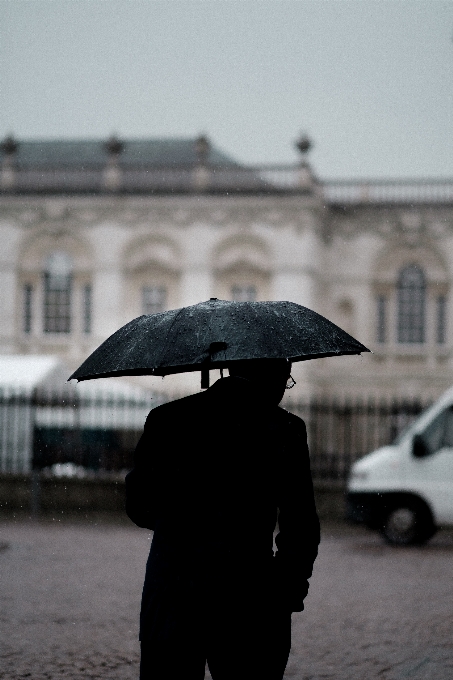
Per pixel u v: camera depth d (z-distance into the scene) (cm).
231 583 455
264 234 4575
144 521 497
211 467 470
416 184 4772
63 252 4684
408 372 4741
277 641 459
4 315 4672
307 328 523
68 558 1602
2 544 1764
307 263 4541
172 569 461
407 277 4788
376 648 919
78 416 2703
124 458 2691
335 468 2497
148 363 500
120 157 5100
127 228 4641
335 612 1117
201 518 465
